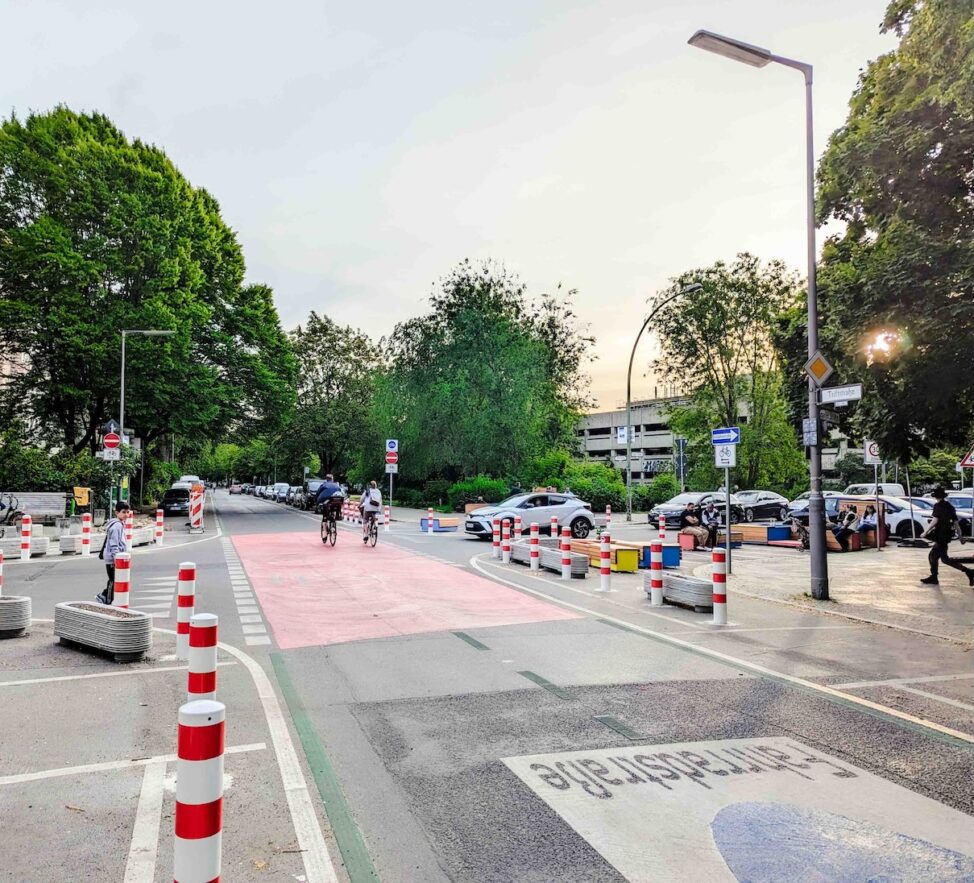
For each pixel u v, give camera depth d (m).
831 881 3.57
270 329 42.59
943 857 3.82
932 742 5.59
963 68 10.45
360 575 15.10
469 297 46.78
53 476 29.86
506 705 6.40
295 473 84.94
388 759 5.12
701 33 12.30
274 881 3.53
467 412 43.00
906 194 12.45
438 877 3.59
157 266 35.09
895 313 11.85
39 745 5.38
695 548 21.91
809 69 13.10
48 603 11.88
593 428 96.81
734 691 6.93
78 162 33.66
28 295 32.28
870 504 25.77
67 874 3.59
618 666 7.86
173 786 4.66
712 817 4.27
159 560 17.84
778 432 43.38
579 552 17.17
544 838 3.99
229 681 7.13
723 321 42.09
